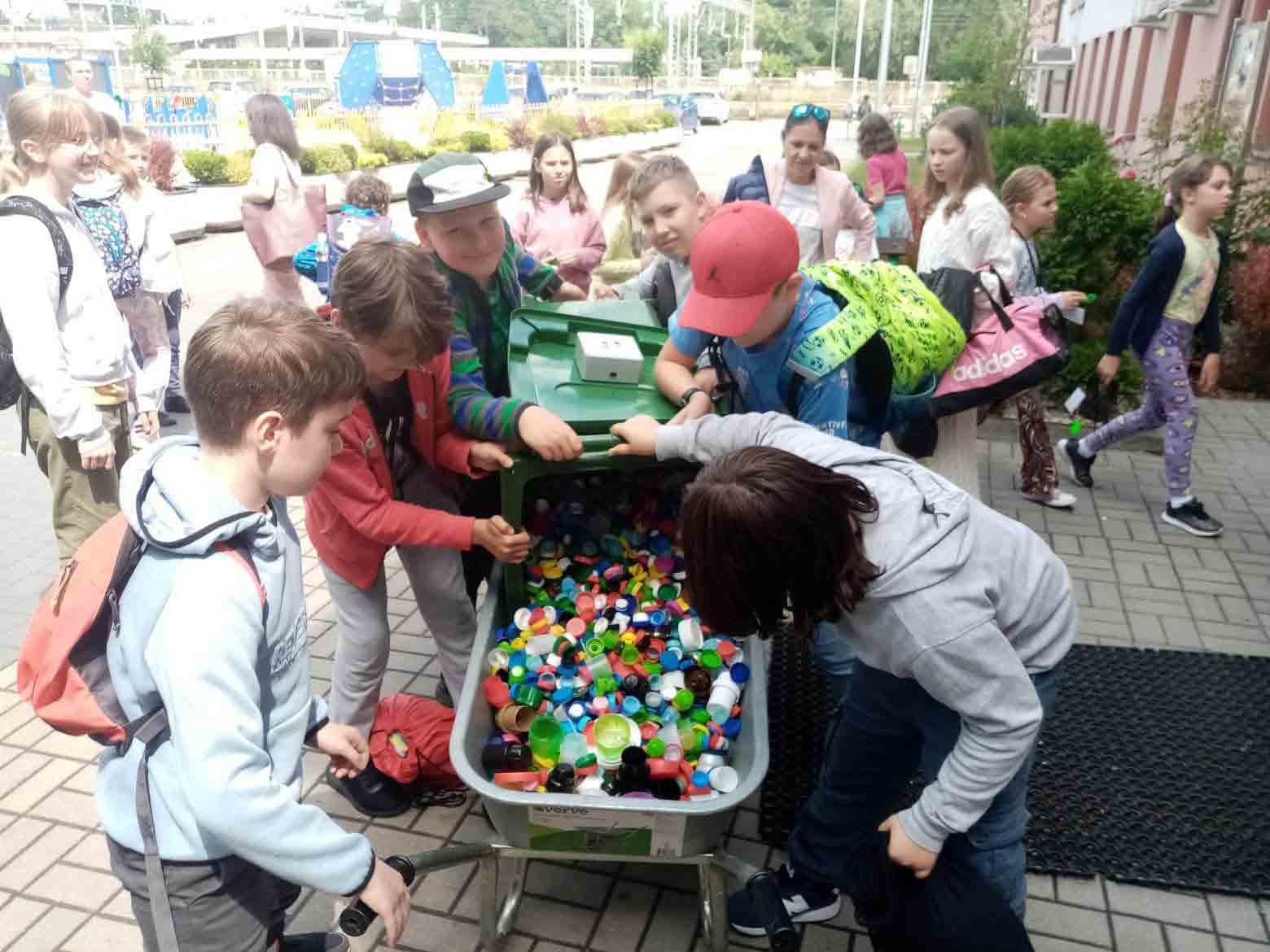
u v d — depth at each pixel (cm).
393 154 2719
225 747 163
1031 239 509
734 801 210
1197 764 336
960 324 361
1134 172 782
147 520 169
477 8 13400
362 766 222
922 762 235
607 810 216
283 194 665
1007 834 213
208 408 172
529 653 274
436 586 299
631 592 296
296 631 190
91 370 377
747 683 262
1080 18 2605
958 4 6788
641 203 337
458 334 285
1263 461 603
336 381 179
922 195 501
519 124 3369
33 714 365
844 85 7244
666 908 279
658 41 7312
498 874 286
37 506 552
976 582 185
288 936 239
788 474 175
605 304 350
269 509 192
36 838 305
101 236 485
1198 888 286
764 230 231
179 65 6544
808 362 255
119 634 175
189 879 183
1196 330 509
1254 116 1004
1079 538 505
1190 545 497
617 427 260
